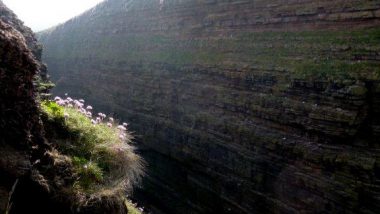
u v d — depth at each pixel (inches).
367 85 485.7
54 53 1732.3
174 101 883.4
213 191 709.3
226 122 698.2
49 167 196.9
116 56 1211.2
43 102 252.4
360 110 479.5
